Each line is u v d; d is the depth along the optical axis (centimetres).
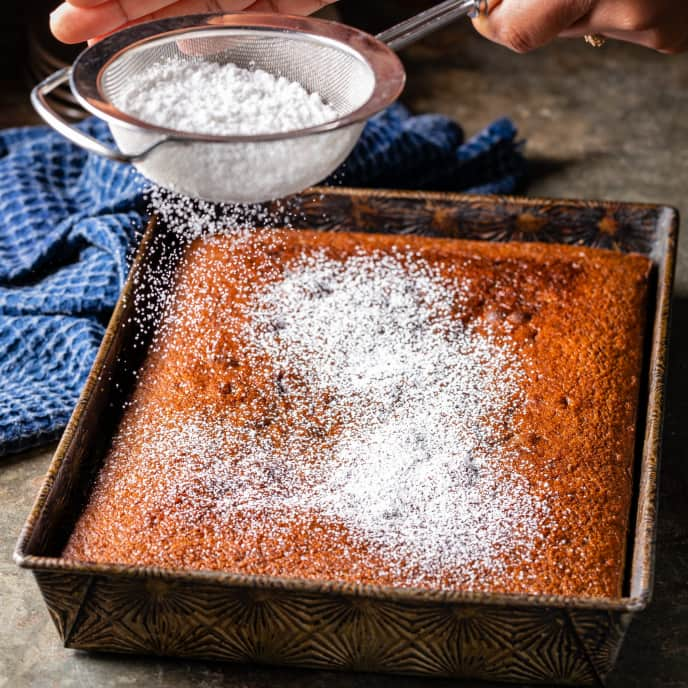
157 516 65
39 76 100
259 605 61
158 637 63
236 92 67
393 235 81
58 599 62
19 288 81
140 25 66
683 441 75
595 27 68
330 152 64
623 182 95
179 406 70
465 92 107
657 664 65
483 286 77
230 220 80
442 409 70
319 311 75
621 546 65
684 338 81
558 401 70
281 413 70
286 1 73
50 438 74
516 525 65
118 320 71
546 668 62
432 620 61
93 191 87
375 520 65
